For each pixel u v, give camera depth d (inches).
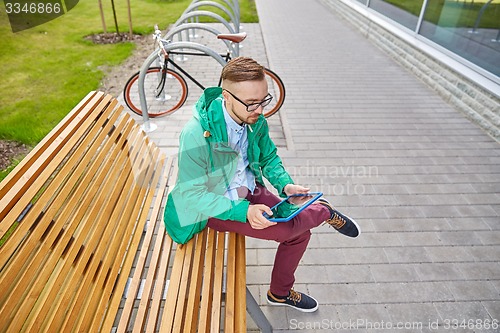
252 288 87.4
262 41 305.3
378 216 111.3
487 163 139.4
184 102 175.6
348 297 85.9
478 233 105.4
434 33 214.5
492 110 158.6
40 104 180.5
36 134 150.9
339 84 216.1
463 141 154.9
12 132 151.1
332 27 354.9
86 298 50.7
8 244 42.3
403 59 246.7
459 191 123.0
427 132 161.8
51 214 50.4
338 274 91.6
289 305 80.8
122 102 185.3
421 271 92.9
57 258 48.3
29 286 44.0
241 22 364.8
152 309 55.7
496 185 126.6
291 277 74.6
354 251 98.3
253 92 54.9
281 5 455.2
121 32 309.9
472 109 172.4
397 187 124.6
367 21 313.7
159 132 155.9
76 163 60.5
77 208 56.6
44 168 53.4
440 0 205.6
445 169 135.0
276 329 78.3
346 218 76.2
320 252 97.7
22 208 46.1
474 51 178.9
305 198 69.3
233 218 60.8
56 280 46.6
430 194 121.3
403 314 82.4
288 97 196.2
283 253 69.5
